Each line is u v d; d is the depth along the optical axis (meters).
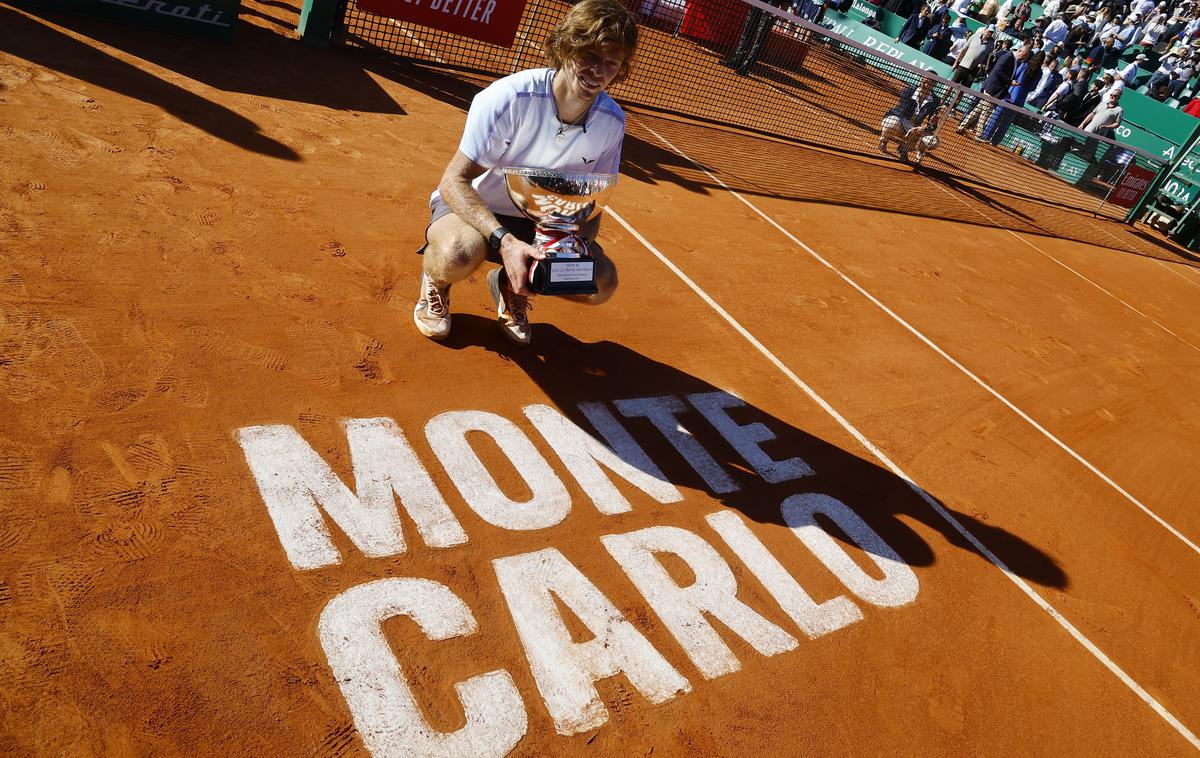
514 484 3.45
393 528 3.02
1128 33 23.09
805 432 4.70
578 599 3.05
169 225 4.34
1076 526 4.89
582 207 3.45
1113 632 4.11
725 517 3.77
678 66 13.41
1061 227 13.44
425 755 2.35
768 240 7.43
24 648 2.21
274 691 2.35
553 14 11.99
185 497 2.81
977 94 13.26
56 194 4.25
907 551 4.06
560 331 4.71
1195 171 15.97
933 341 6.71
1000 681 3.51
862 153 13.04
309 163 5.62
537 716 2.58
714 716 2.83
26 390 3.00
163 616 2.42
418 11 8.26
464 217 3.35
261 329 3.79
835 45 18.33
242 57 7.16
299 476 3.07
